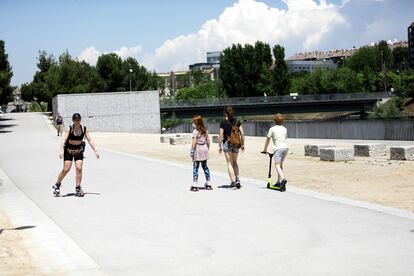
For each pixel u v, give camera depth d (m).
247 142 38.97
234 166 13.50
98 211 10.64
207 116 88.50
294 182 14.98
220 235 8.25
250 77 117.25
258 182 14.71
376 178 15.22
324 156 21.58
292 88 127.12
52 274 6.35
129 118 68.56
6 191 14.25
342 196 12.17
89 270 6.50
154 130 69.94
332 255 6.91
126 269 6.54
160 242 7.90
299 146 32.59
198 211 10.34
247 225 8.92
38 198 12.69
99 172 18.25
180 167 19.58
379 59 174.62
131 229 8.87
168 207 10.89
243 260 6.80
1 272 6.44
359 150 23.53
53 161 23.25
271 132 13.04
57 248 7.66
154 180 15.60
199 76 197.38
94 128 66.81
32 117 82.31
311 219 9.25
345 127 43.06
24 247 7.79
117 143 39.22
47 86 87.44
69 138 12.63
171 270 6.45
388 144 34.03
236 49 117.44
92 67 106.75
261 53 116.94
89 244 7.89
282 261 6.70
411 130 37.78
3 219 10.05
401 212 9.75
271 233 8.27
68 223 9.51
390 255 6.84
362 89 122.75
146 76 109.69
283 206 10.63
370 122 40.97
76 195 12.77
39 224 9.48
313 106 90.06
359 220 9.06
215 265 6.61
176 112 87.50
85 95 66.12
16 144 36.94
